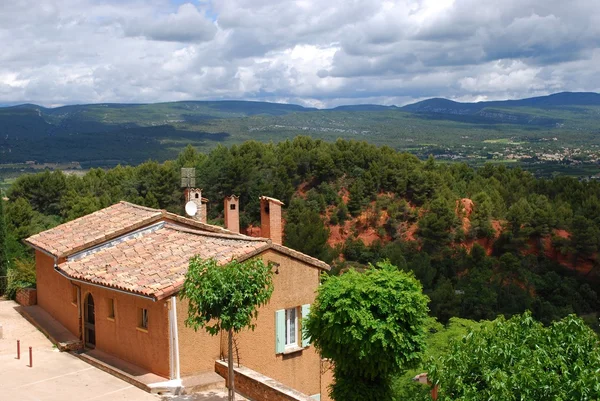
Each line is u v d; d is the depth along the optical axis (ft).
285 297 61.62
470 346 34.71
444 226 239.09
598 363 31.53
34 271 94.32
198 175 247.09
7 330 73.92
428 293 180.75
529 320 36.22
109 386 54.44
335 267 213.87
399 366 49.73
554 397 29.81
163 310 53.88
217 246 62.54
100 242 69.31
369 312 49.47
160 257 62.80
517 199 277.23
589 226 234.58
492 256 244.01
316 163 273.75
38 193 231.09
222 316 45.29
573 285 218.79
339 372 53.16
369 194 266.16
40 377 57.06
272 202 71.36
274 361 61.00
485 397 31.68
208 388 53.93
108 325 61.93
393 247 232.32
